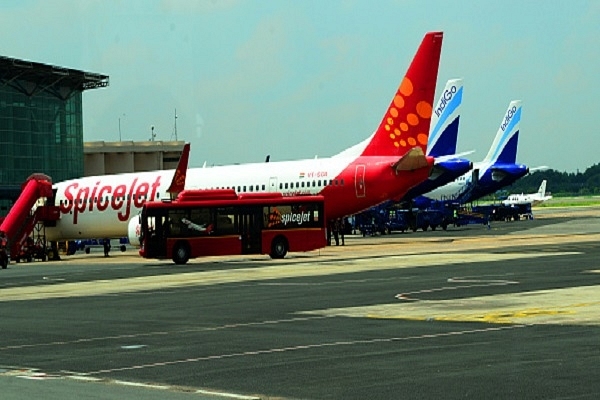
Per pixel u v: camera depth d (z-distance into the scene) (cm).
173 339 2503
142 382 1881
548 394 1625
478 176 12825
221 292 3866
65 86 10775
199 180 7731
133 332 2683
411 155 7069
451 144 10731
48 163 10550
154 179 7750
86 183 7975
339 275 4459
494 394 1642
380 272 4538
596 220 12450
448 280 3925
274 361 2075
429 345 2205
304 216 6362
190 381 1875
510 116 13088
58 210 7944
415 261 5247
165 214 6206
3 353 2372
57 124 10700
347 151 7644
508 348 2114
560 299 3070
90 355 2277
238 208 6288
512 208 14725
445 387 1716
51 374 2019
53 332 2758
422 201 12150
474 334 2350
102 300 3750
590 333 2303
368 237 10256
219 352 2241
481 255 5556
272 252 6306
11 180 10012
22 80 10131
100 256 8344
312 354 2148
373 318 2769
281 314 2978
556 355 2000
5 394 1786
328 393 1708
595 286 3453
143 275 5144
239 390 1764
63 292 4234
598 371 1812
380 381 1795
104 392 1780
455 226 13225
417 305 3058
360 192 7362
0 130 9875
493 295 3269
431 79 7362
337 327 2597
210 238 6244
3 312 3425
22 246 7838
